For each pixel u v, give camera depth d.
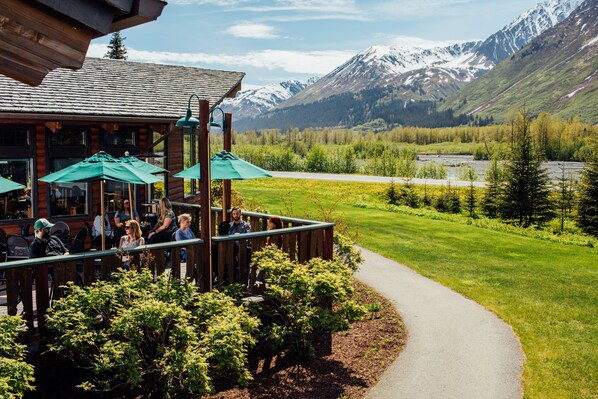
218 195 27.52
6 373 5.60
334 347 10.34
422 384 8.72
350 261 12.98
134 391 8.02
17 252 9.90
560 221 36.78
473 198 39.50
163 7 2.39
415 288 14.59
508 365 9.55
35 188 13.64
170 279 8.21
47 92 14.52
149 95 17.14
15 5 2.18
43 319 7.29
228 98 22.39
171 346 7.62
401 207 36.12
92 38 2.40
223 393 8.30
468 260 19.12
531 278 16.59
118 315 7.36
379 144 120.69
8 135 13.14
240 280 9.76
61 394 7.77
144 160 15.90
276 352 9.98
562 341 10.94
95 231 12.80
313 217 25.34
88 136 14.77
